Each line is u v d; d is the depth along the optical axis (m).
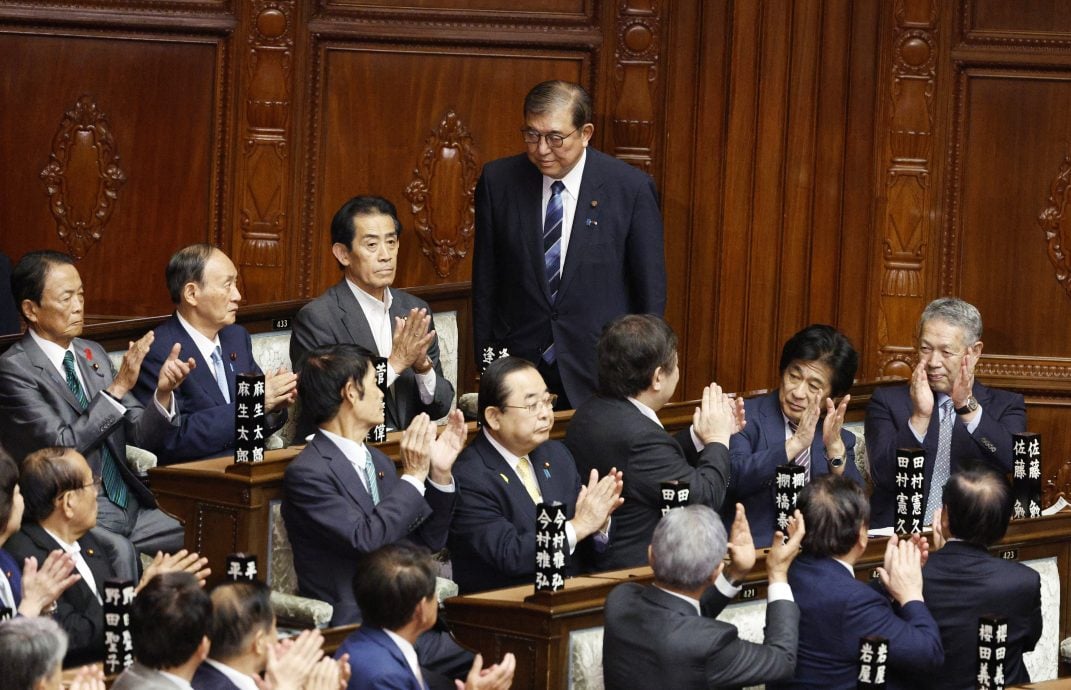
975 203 27.52
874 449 21.28
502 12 27.67
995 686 15.98
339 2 27.62
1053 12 27.19
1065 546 19.16
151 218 27.70
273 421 20.45
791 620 15.12
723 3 27.28
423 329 20.61
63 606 16.81
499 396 17.66
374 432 18.56
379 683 14.17
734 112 27.36
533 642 15.63
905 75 27.31
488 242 23.14
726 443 18.34
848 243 27.48
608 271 22.84
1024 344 27.58
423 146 27.81
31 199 27.62
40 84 27.45
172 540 19.67
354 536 16.56
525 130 22.27
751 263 27.53
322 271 27.88
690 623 14.59
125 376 19.23
